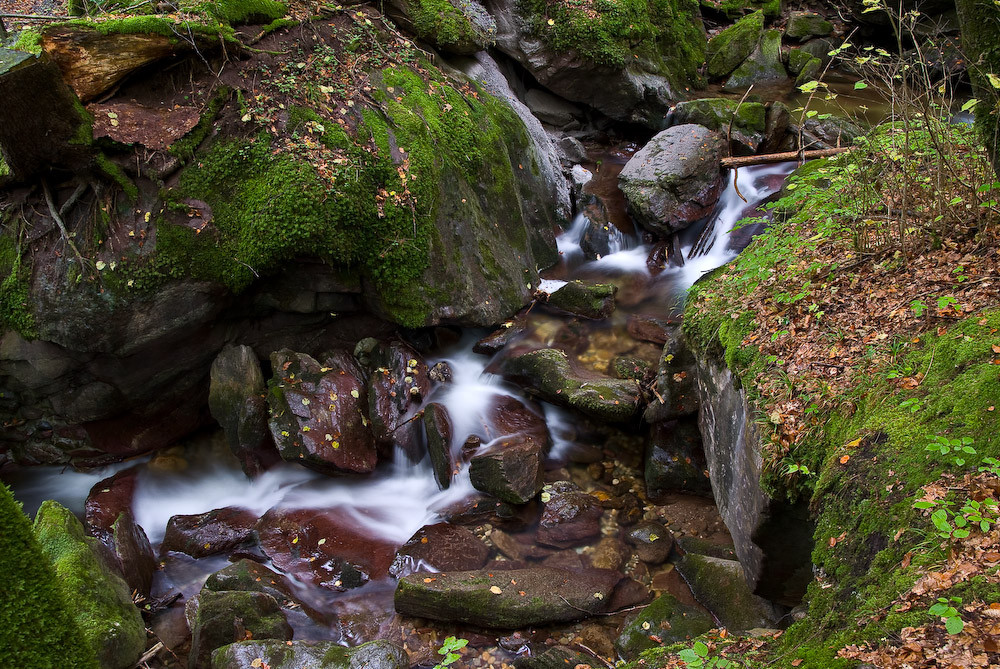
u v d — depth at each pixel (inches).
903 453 127.2
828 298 179.5
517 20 372.5
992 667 89.5
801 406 158.9
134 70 243.3
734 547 197.2
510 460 227.8
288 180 242.1
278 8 276.8
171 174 244.4
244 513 241.9
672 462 230.7
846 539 127.5
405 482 251.3
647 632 179.5
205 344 258.4
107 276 234.1
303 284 258.4
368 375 269.4
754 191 325.1
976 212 168.9
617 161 390.0
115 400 257.6
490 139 305.0
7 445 273.1
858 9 454.9
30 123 218.7
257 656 169.0
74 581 178.9
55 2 450.0
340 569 215.0
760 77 438.3
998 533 104.3
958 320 150.0
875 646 101.4
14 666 93.0
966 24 146.3
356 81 277.0
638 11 389.1
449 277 273.9
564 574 203.8
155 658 190.1
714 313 211.8
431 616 193.8
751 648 133.1
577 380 252.8
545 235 330.0
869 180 204.8
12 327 242.2
